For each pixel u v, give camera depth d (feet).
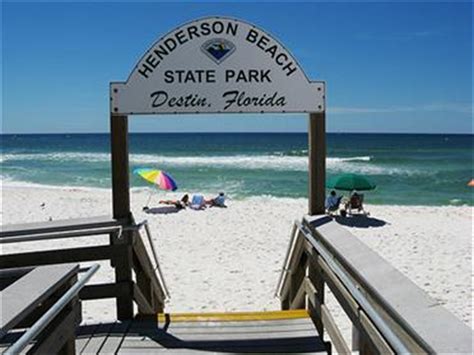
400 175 120.78
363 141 330.34
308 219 13.50
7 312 6.14
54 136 504.02
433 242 45.93
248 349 13.14
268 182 105.09
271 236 47.98
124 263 14.60
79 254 14.29
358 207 60.23
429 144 289.53
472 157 185.26
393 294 6.84
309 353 12.83
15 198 78.43
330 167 142.00
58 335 7.87
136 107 14.03
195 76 14.06
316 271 13.51
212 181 106.83
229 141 329.93
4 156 199.41
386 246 44.52
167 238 47.03
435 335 5.48
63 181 114.93
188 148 248.11
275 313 15.42
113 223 13.99
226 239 46.50
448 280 33.14
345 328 23.22
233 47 14.06
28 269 8.47
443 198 87.45
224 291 30.12
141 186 98.22
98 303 26.43
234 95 14.12
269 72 14.10
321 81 14.08
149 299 17.71
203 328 14.60
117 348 13.28
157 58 14.03
